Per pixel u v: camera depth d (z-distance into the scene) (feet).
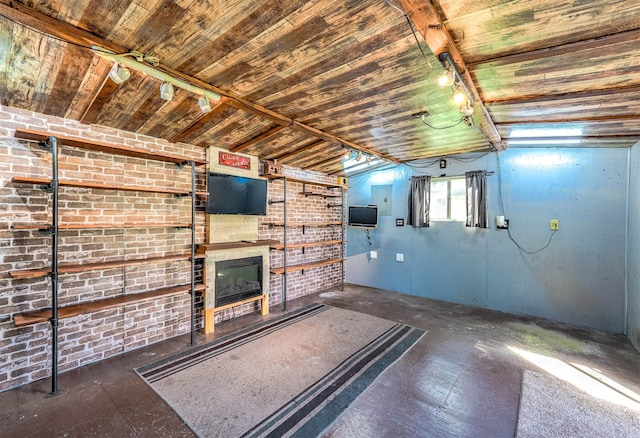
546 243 13.93
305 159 15.49
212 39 5.85
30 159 8.13
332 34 5.84
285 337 11.43
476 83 7.88
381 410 7.13
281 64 6.84
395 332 11.98
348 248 21.15
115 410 7.06
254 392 7.84
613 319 12.39
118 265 8.99
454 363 9.46
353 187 20.90
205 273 11.75
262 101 8.76
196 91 7.54
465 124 10.98
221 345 10.66
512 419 6.80
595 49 6.04
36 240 8.23
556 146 13.60
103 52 5.83
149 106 8.44
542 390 7.96
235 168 13.06
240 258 13.00
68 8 4.91
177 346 10.53
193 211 10.75
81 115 8.64
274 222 15.78
